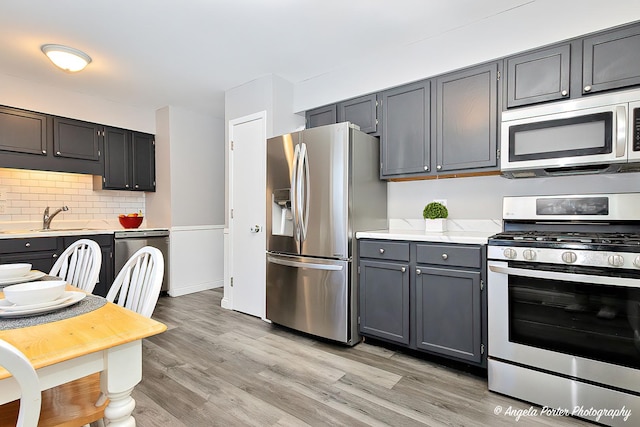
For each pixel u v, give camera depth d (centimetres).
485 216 260
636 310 155
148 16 225
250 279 335
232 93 357
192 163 435
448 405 179
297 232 275
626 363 157
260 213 325
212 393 190
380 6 215
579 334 168
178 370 217
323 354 243
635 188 207
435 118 253
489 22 228
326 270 260
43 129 344
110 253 364
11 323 97
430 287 224
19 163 329
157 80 336
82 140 373
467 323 209
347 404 179
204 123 450
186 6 214
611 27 189
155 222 435
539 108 204
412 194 295
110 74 321
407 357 238
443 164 248
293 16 226
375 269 249
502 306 189
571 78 201
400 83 269
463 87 240
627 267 154
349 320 253
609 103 183
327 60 292
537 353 178
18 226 348
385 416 169
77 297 119
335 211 256
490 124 229
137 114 420
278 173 292
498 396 188
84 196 400
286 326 285
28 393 65
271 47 269
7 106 321
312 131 268
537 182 239
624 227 198
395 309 239
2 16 224
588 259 163
